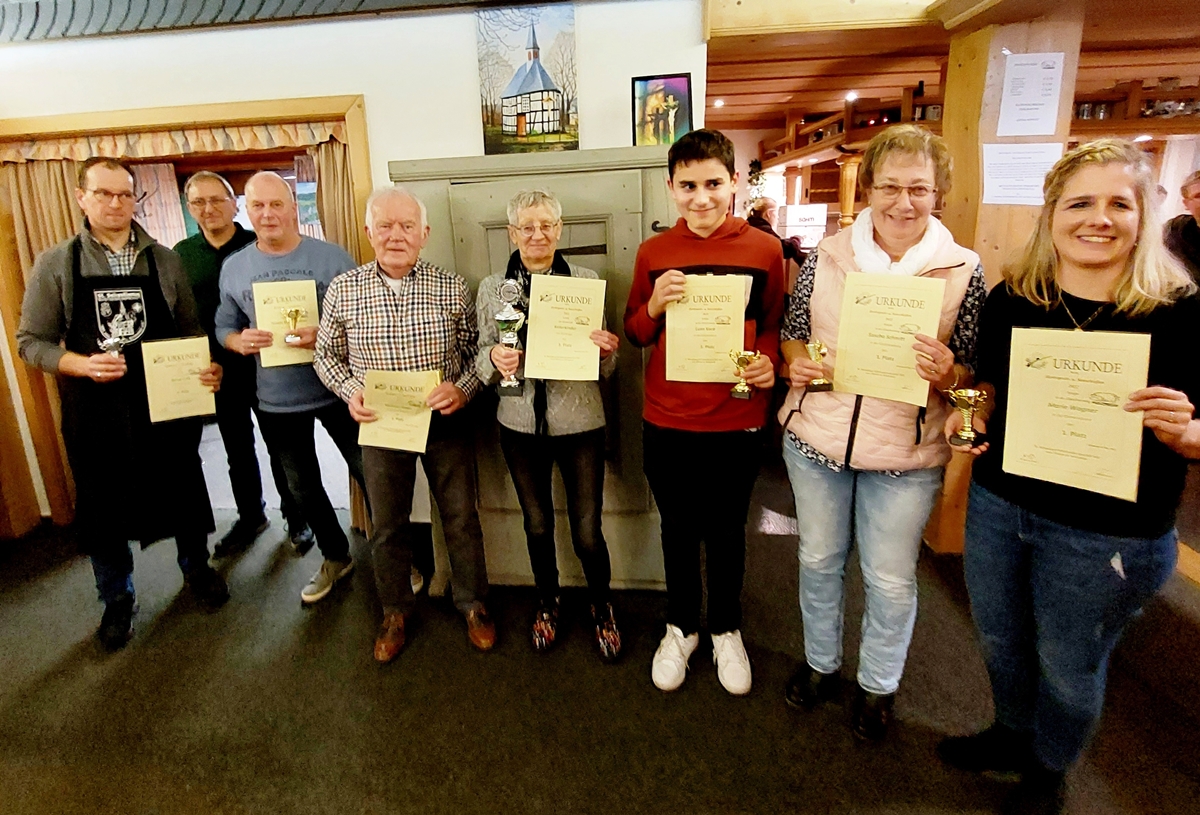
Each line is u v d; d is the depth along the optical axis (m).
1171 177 4.27
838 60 3.32
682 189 1.48
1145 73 3.88
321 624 2.18
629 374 2.14
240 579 2.49
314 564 2.60
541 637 1.96
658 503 1.72
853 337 1.34
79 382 1.97
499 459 2.27
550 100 2.38
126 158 2.69
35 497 3.03
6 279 2.77
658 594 2.29
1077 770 1.52
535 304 1.65
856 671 1.88
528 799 1.48
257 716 1.76
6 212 2.74
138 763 1.61
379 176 2.54
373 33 2.42
